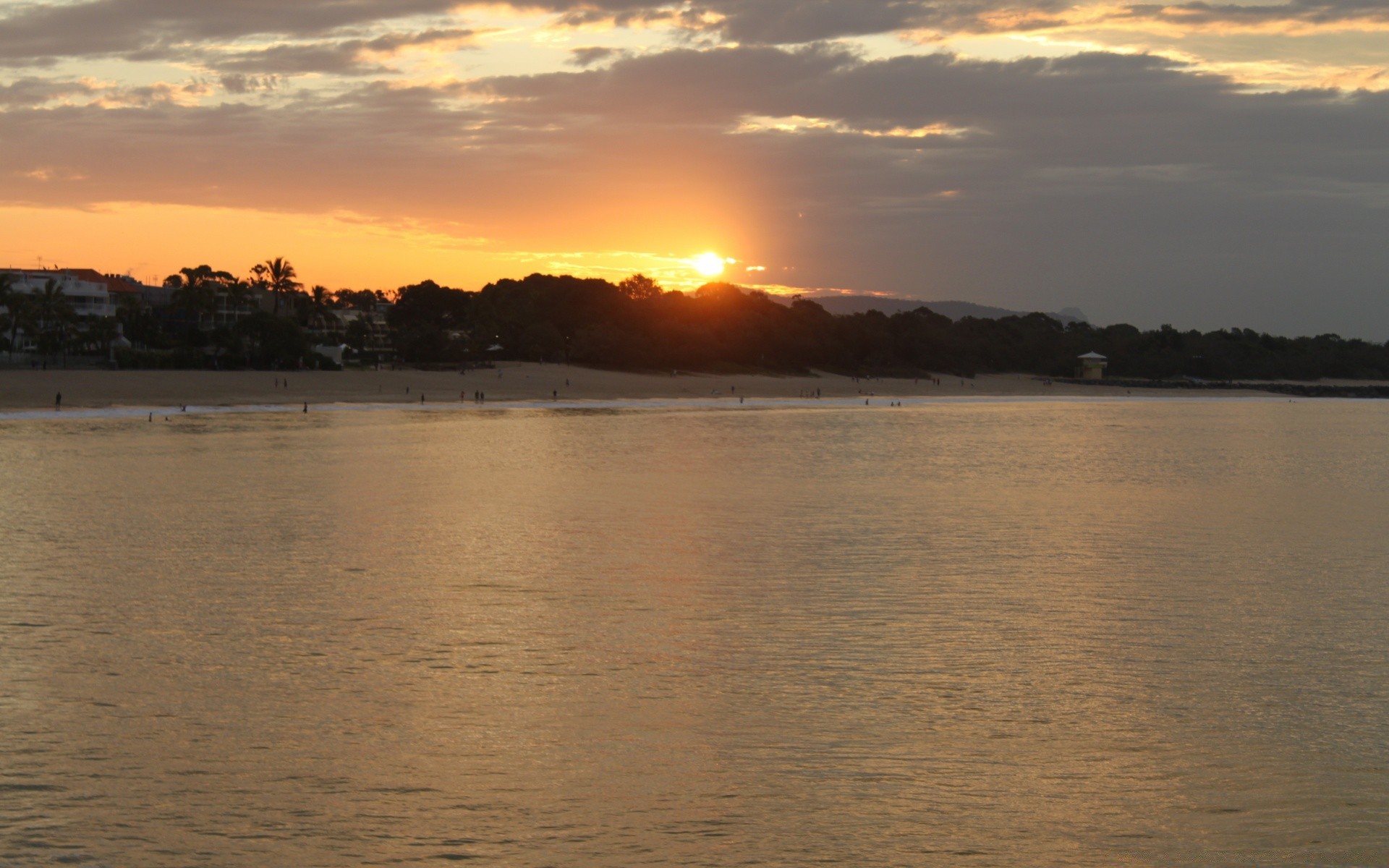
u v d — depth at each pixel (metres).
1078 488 56.56
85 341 127.81
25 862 13.73
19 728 18.03
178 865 13.73
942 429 105.56
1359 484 60.62
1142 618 26.36
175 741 17.61
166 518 40.78
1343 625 25.80
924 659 22.55
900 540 37.53
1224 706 19.89
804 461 68.62
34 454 64.19
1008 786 16.31
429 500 46.88
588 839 14.53
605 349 178.88
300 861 13.86
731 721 18.80
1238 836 14.87
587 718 18.86
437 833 14.62
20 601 26.69
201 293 143.12
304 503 45.41
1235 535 40.34
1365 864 14.10
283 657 22.20
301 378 129.25
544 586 29.17
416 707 19.28
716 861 14.02
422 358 164.38
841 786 16.25
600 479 56.25
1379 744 18.14
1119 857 14.27
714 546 35.78
